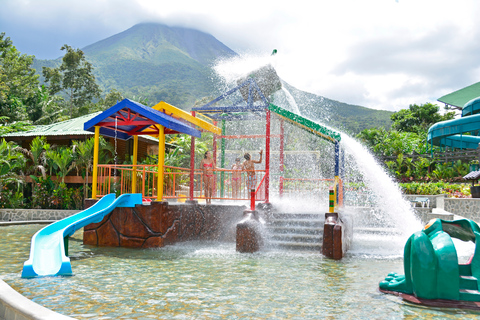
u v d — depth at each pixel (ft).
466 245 40.47
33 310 14.16
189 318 15.70
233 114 46.85
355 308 17.26
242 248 33.83
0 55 163.32
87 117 86.33
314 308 17.24
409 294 19.30
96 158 39.91
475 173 63.82
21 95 150.30
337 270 26.50
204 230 40.16
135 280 22.86
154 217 36.24
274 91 47.52
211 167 41.65
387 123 422.00
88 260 30.01
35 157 69.10
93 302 17.97
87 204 39.01
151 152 87.56
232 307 17.31
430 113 208.74
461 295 17.97
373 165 57.62
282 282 22.57
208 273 25.09
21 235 45.98
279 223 38.45
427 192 70.54
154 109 40.98
